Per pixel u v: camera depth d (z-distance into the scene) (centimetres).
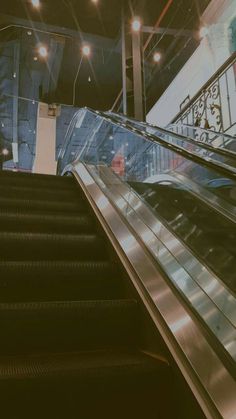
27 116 1441
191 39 997
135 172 680
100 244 272
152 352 170
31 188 387
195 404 128
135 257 226
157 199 459
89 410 136
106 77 1278
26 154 1833
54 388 134
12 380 130
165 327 164
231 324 158
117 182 402
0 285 203
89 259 265
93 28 931
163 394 146
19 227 291
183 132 720
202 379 133
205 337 150
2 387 128
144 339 180
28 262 215
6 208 330
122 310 186
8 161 1891
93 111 700
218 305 170
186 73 917
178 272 199
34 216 301
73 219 314
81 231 311
